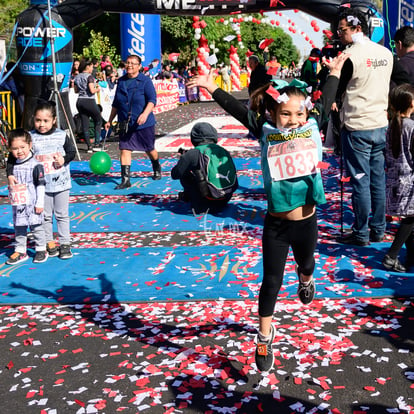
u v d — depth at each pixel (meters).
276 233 3.06
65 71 11.88
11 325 3.96
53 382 3.18
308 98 2.90
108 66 15.39
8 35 28.52
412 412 2.77
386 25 10.84
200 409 2.86
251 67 8.95
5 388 3.13
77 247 5.73
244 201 7.52
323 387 3.01
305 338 3.57
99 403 2.93
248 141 13.86
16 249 5.31
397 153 4.44
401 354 3.36
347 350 3.42
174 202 7.63
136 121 8.48
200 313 4.03
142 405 2.91
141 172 9.98
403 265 4.71
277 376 3.16
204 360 3.35
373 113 5.14
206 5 11.63
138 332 3.78
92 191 8.45
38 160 5.16
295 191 2.93
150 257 5.30
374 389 2.99
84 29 31.45
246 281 4.59
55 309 4.21
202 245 5.66
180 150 7.06
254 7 11.56
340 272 4.71
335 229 6.07
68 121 11.45
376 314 3.92
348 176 5.32
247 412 2.83
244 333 3.70
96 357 3.45
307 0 11.49
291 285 4.45
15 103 12.06
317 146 2.97
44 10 11.57
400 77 5.39
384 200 5.44
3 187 8.91
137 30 23.38
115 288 4.54
